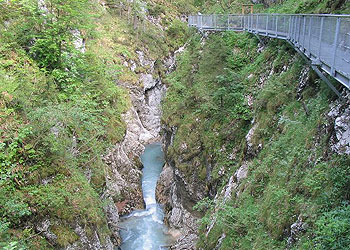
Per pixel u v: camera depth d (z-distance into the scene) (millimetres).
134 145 28609
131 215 20000
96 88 19000
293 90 12016
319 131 8844
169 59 43438
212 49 19844
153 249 16547
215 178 15711
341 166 7141
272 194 9500
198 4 54812
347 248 5535
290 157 9664
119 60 33344
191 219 17531
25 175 10375
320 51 8555
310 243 6574
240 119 15859
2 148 10070
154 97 38188
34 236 9695
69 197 11109
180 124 20203
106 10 41062
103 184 15109
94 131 16016
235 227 10547
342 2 11094
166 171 22781
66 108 12648
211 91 18250
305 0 14805
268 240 8539
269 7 23031
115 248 16344
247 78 16891
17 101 11227
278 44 15453
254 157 13039
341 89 8742
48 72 14547
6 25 14312
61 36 15227
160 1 52156
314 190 7598
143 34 41594
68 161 12070
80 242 10969
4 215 9234
